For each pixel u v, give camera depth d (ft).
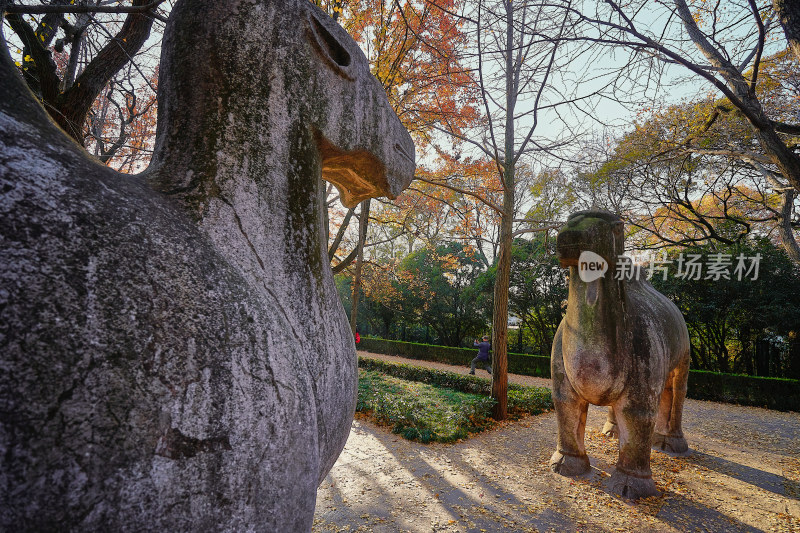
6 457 1.65
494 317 24.11
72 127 11.01
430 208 32.94
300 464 2.52
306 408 2.64
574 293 13.39
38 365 1.74
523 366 47.39
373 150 3.92
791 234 25.04
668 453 18.06
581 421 15.35
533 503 13.04
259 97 3.08
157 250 2.25
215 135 2.93
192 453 2.05
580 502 13.07
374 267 48.44
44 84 11.82
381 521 11.89
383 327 77.30
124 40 12.19
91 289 1.93
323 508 12.61
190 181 2.82
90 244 2.01
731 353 43.93
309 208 3.32
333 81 3.58
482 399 23.79
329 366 3.26
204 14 3.04
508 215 23.52
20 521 1.65
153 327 2.06
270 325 2.58
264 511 2.29
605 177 25.39
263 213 3.00
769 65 20.01
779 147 13.55
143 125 22.36
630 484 13.33
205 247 2.55
